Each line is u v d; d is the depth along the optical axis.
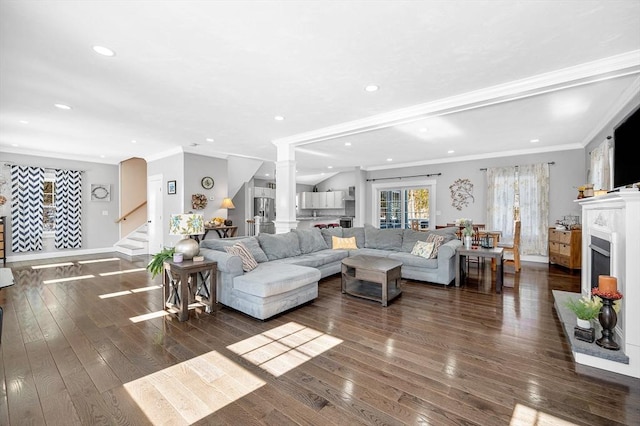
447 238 4.95
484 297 3.88
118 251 7.82
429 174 7.95
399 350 2.43
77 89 3.20
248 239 4.22
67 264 6.04
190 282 3.40
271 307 3.07
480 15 1.99
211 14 1.97
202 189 6.69
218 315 3.22
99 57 2.54
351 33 2.20
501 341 2.59
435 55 2.52
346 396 1.83
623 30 2.15
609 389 1.89
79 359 2.27
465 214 7.34
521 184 6.51
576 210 5.95
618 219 2.33
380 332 2.78
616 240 2.33
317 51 2.46
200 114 4.06
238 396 1.83
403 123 4.09
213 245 3.92
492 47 2.39
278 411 1.70
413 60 2.60
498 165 6.86
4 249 6.00
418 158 7.63
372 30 2.17
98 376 2.04
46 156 6.86
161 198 7.02
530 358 2.29
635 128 2.33
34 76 2.88
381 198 9.05
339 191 10.85
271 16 2.00
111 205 7.92
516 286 4.43
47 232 6.96
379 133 5.05
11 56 2.50
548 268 5.69
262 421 1.62
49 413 1.67
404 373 2.09
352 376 2.05
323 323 3.00
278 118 4.24
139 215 8.46
